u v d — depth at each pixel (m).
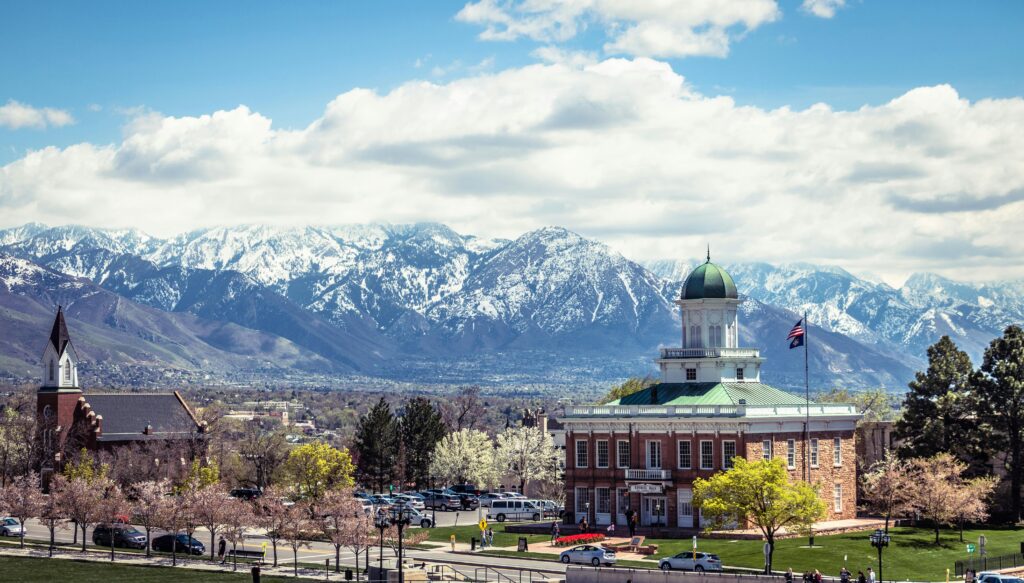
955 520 162.00
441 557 140.25
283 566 137.25
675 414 161.25
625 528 161.25
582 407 169.62
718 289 173.88
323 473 185.25
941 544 143.38
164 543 149.75
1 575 129.88
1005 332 173.38
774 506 132.50
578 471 169.00
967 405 172.62
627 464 165.25
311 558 144.12
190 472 192.62
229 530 151.88
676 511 160.38
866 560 134.38
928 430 172.00
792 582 116.69
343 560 141.38
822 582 121.50
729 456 158.00
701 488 142.62
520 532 165.62
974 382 172.25
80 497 150.00
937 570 131.00
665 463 162.00
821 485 158.50
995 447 170.12
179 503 147.38
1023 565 133.38
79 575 130.00
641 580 118.88
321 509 140.25
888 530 153.38
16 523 166.38
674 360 174.00
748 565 133.25
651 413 163.12
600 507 166.75
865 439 187.62
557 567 132.38
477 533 164.38
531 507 189.62
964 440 170.38
